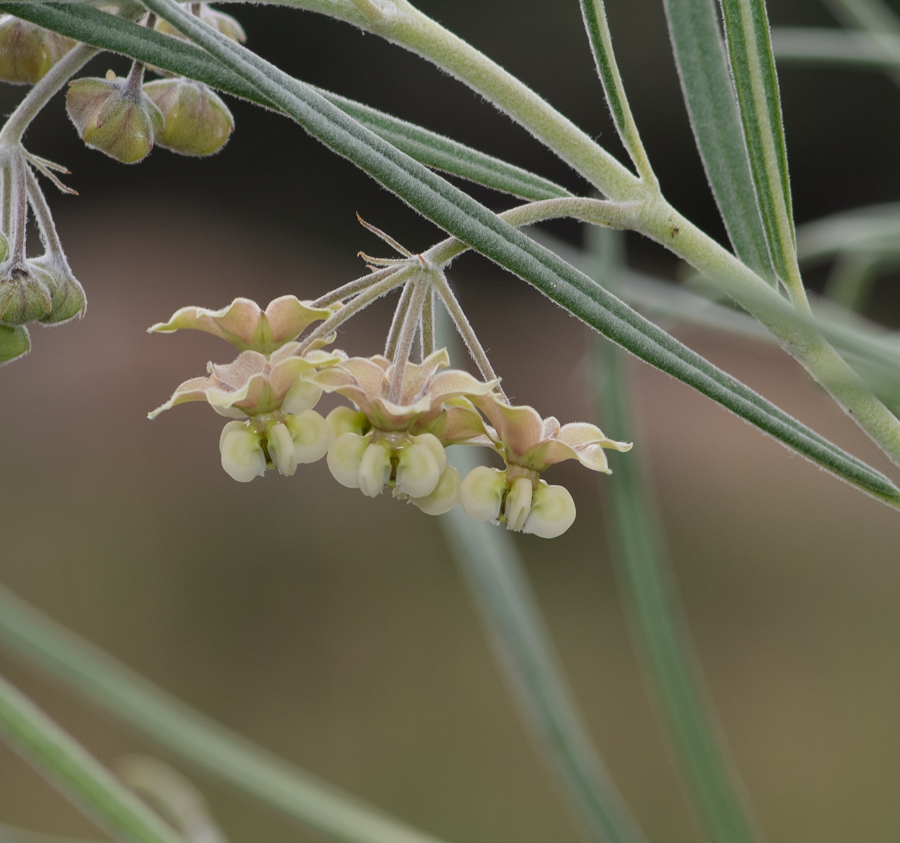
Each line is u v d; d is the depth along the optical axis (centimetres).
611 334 46
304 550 206
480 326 231
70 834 162
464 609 201
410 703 186
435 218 46
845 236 62
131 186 232
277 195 232
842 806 167
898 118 200
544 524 48
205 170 230
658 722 180
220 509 207
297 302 47
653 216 48
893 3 162
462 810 173
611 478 53
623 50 203
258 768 55
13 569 194
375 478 47
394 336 48
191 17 45
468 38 203
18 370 216
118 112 48
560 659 190
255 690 188
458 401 48
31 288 47
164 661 189
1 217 47
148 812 51
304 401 47
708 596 194
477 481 48
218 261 229
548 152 211
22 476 205
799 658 186
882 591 191
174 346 221
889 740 173
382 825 55
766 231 48
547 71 206
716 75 49
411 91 212
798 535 203
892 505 47
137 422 213
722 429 216
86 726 175
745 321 56
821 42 59
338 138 46
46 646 55
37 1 46
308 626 196
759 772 172
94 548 199
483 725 184
